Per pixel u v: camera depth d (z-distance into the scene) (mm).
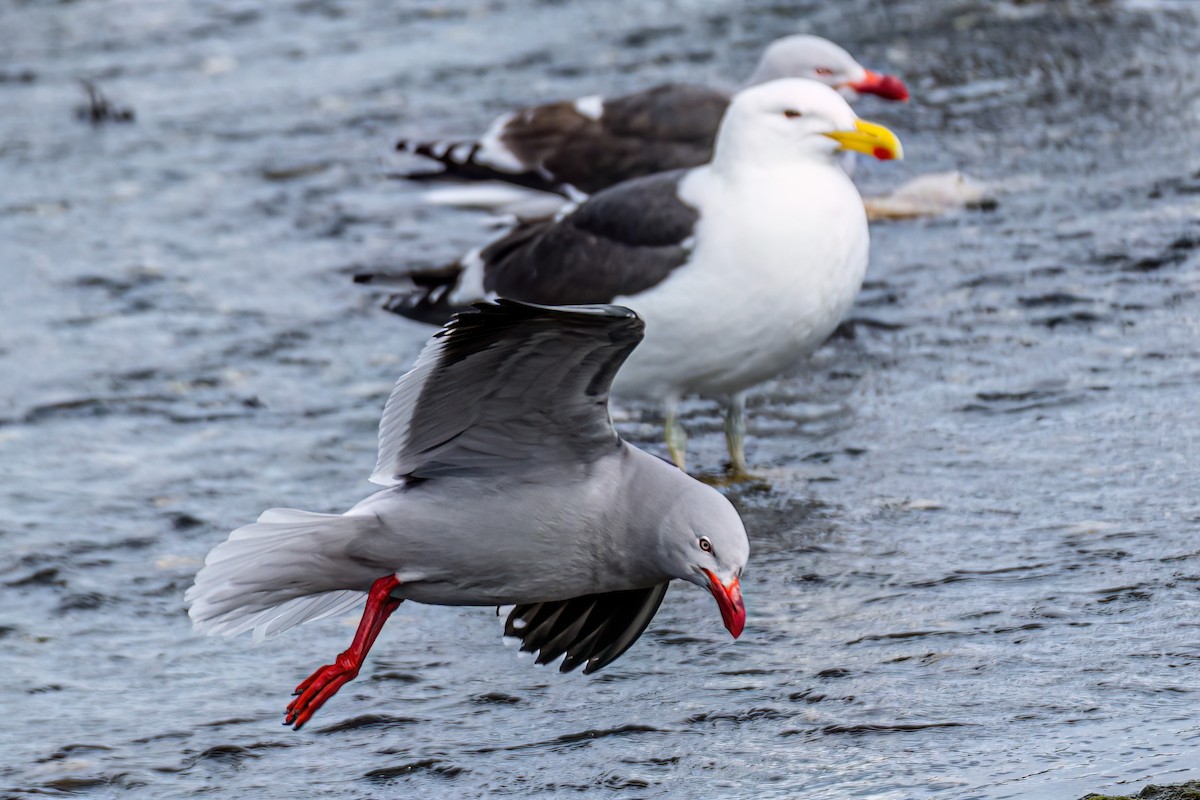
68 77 23094
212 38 24469
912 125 19453
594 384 7520
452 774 8883
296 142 20438
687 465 12461
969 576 10539
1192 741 8305
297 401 14180
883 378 13758
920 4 23609
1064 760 8289
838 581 10625
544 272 12469
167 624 10766
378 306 16125
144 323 15930
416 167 19000
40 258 17516
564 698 9578
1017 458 12148
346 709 9625
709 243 11664
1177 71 20375
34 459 13273
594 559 7965
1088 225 16500
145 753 9281
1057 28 22109
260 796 8805
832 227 11703
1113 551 10688
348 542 7926
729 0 24625
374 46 23766
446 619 10734
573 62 22422
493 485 7898
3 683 10078
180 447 13398
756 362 11961
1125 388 13141
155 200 18969
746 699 9375
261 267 17141
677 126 15648
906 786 8234
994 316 14711
